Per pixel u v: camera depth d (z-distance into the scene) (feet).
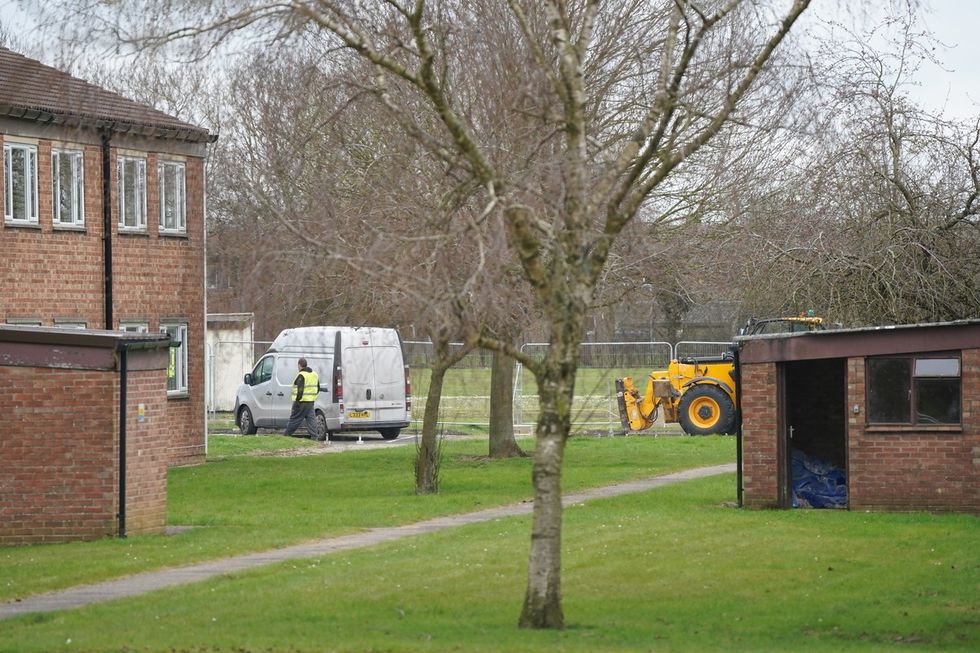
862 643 70.44
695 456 183.52
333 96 100.12
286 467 176.55
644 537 108.06
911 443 123.54
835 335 124.88
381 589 85.10
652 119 79.10
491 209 70.90
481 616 76.69
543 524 73.05
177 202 181.88
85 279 170.40
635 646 67.36
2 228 160.86
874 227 145.79
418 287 69.41
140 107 174.50
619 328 237.45
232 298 91.35
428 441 144.36
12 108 159.22
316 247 75.41
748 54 87.61
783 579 90.02
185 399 184.03
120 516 108.68
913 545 104.06
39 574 90.68
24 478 108.37
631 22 143.33
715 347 241.55
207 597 82.02
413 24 74.69
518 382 239.50
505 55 109.50
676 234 154.10
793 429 138.92
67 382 108.58
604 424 238.89
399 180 114.32
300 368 218.38
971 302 145.48
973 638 72.33
